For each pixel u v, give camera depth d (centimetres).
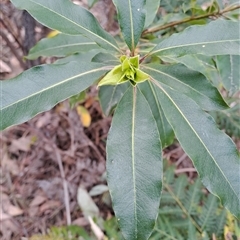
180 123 20
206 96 21
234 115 40
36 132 59
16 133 59
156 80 21
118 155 19
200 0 30
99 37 22
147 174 19
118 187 19
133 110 20
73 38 30
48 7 21
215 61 31
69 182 56
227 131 40
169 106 21
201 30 21
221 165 20
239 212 19
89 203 53
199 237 36
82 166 58
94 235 46
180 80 22
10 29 45
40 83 19
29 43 45
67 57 29
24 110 19
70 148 59
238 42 21
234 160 20
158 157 19
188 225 38
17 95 19
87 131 60
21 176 57
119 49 23
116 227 42
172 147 57
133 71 19
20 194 56
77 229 43
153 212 18
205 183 19
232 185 19
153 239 36
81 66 20
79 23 22
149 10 25
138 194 19
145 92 27
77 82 20
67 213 53
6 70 56
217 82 33
